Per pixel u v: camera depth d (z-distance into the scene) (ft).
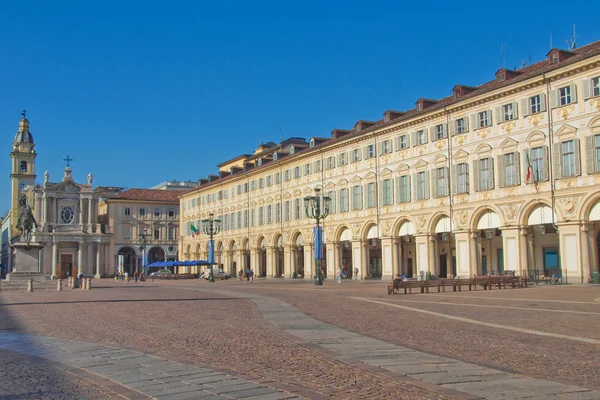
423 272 207.62
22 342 61.11
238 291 167.02
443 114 200.95
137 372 43.86
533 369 44.34
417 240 210.79
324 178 263.49
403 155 218.38
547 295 121.49
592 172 156.56
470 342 58.39
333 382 39.83
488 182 184.96
